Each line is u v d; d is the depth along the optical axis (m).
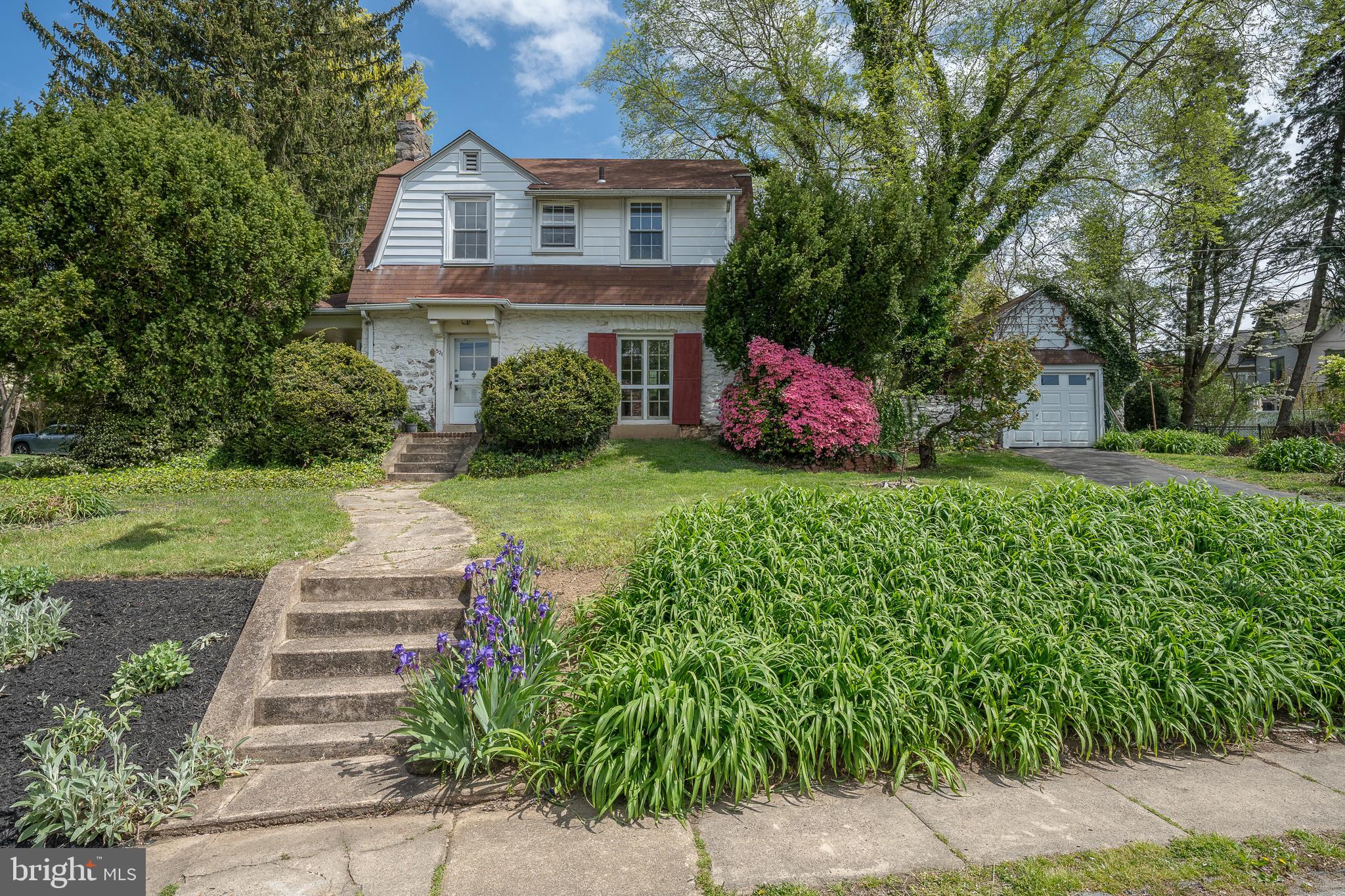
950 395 11.46
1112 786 3.29
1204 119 13.35
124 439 10.20
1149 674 3.86
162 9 18.09
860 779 3.20
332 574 5.01
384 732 3.75
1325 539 5.55
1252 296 19.02
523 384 11.20
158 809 3.00
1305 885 2.51
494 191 14.29
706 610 4.10
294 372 10.76
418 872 2.63
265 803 3.10
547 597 4.01
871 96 13.71
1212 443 14.80
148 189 9.15
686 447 12.54
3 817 2.92
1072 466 12.20
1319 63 14.77
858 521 5.60
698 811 3.02
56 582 5.00
